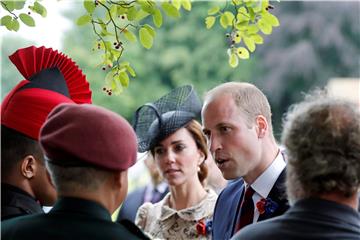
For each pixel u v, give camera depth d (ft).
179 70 109.50
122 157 14.84
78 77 18.88
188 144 24.13
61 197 14.94
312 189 14.64
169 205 25.12
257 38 21.54
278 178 19.43
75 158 14.65
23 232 14.74
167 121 23.94
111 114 15.08
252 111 19.36
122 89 21.15
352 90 85.05
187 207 24.35
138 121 24.35
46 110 17.31
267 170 19.49
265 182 19.49
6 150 16.90
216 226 21.04
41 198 17.29
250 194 19.86
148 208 25.44
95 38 21.84
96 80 98.02
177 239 24.09
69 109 14.99
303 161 14.65
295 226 14.56
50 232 14.58
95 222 14.65
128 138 14.99
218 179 28.94
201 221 24.04
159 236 24.36
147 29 20.59
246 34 21.50
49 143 14.74
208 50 110.42
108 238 14.47
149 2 20.38
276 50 122.52
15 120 17.07
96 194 14.82
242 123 19.21
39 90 17.58
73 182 14.78
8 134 17.01
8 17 20.29
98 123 14.79
